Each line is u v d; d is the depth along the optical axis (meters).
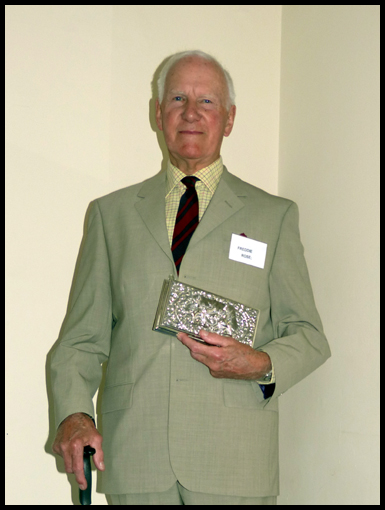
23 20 2.55
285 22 2.98
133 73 2.73
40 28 2.58
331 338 2.35
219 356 1.74
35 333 2.42
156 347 1.88
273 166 2.93
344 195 2.37
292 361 1.89
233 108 2.29
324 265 2.45
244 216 2.05
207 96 2.12
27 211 2.47
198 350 1.74
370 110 2.26
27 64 2.54
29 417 2.38
